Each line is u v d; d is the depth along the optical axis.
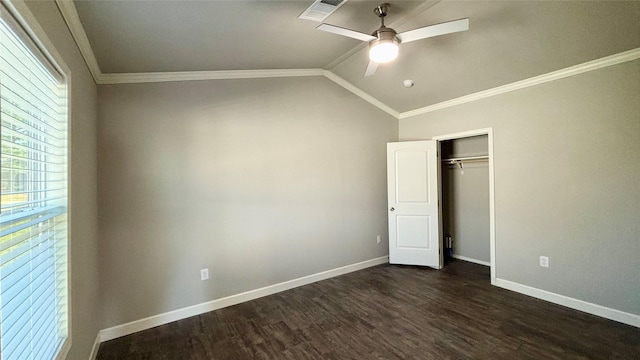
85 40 1.93
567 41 2.52
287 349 2.30
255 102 3.32
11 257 1.04
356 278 3.87
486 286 3.50
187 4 1.77
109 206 2.54
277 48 2.75
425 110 4.31
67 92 1.56
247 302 3.19
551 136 3.01
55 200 1.49
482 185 4.42
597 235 2.72
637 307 2.50
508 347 2.25
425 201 4.25
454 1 2.24
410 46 3.00
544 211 3.08
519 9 2.28
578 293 2.84
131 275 2.63
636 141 2.50
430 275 3.94
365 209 4.32
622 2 2.05
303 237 3.68
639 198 2.49
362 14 2.37
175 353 2.28
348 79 3.97
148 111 2.72
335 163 3.99
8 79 1.04
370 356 2.18
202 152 2.99
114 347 2.38
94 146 2.38
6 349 0.97
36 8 1.19
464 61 3.09
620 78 2.57
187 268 2.89
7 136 1.04
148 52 2.31
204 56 2.60
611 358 2.08
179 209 2.86
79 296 1.81
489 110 3.55
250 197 3.27
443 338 2.39
